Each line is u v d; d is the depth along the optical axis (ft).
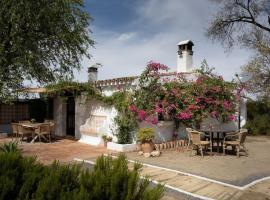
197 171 33.30
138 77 47.88
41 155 42.47
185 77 54.24
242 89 57.52
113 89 51.83
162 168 34.35
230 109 53.36
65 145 51.11
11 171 13.14
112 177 12.00
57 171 12.91
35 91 60.44
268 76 71.51
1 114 68.64
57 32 55.52
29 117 72.69
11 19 48.93
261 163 38.60
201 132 44.14
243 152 46.73
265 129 71.20
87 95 53.26
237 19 82.12
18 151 16.01
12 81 53.26
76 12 57.52
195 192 26.43
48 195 11.59
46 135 59.93
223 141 43.52
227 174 32.40
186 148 48.55
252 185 28.76
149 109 47.24
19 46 51.26
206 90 51.24
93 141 52.13
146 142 42.70
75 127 58.29
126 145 45.34
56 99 64.28
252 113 73.51
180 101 50.31
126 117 46.88
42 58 55.67
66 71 59.31
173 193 26.16
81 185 11.53
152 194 11.60
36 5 51.47
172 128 51.88
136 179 12.16
